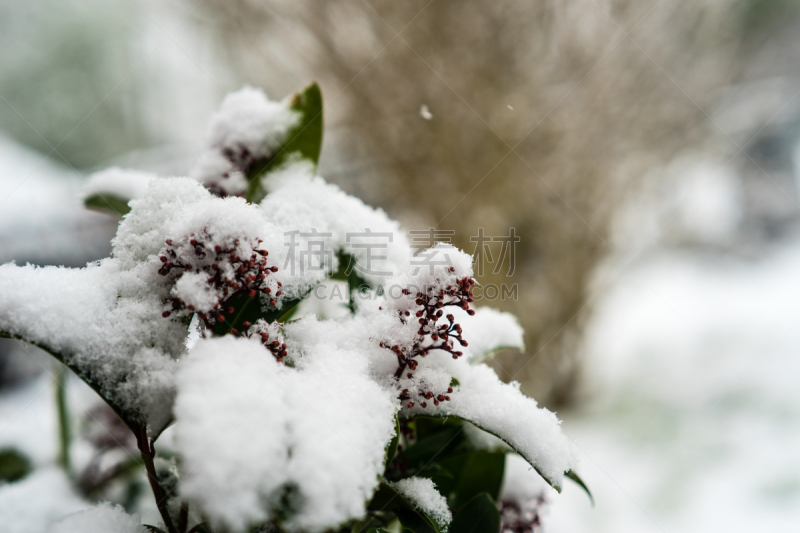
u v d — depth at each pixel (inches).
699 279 194.9
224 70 117.9
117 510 17.9
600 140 105.7
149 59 188.9
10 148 145.5
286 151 25.9
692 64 116.7
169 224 18.0
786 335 143.6
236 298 19.4
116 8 222.1
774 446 93.4
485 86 97.7
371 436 15.5
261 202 23.1
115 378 15.9
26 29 228.2
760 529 74.5
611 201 112.6
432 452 22.3
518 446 17.6
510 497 26.8
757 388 116.6
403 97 97.8
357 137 105.7
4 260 113.6
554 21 95.8
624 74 103.4
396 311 19.1
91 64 231.0
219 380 14.0
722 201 222.1
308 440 13.9
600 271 117.9
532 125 100.3
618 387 126.2
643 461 93.7
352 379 17.0
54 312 15.7
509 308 105.7
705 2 108.9
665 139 115.6
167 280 18.1
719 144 135.2
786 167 223.9
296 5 92.2
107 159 228.1
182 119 211.9
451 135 99.6
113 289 17.5
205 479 12.2
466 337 24.7
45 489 33.1
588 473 89.7
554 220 108.1
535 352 111.7
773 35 174.1
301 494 13.2
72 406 36.9
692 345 144.7
